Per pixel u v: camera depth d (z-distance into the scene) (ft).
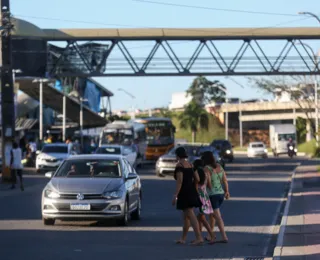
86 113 487.20
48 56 312.91
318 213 128.47
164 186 206.28
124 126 327.88
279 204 152.35
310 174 260.62
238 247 87.81
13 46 290.76
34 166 314.96
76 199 102.68
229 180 239.09
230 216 126.93
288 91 398.21
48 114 522.88
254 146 483.10
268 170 310.86
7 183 214.48
